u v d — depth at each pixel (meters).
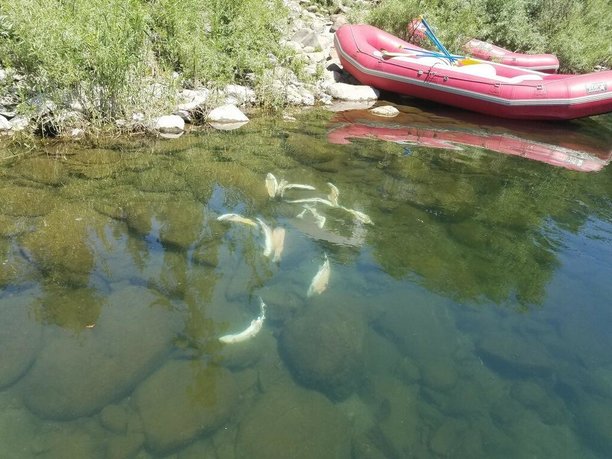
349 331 3.35
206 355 3.04
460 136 8.35
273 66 8.73
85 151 5.95
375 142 7.45
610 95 8.97
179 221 4.55
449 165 6.78
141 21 6.63
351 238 4.58
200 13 8.20
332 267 4.10
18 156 5.61
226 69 7.94
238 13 8.48
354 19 12.27
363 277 4.01
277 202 5.12
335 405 2.82
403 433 2.70
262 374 2.97
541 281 4.17
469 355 3.29
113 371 2.81
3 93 6.03
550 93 9.12
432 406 2.89
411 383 3.04
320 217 4.91
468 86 9.34
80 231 4.22
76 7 6.38
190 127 7.11
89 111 6.42
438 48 10.40
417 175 6.24
